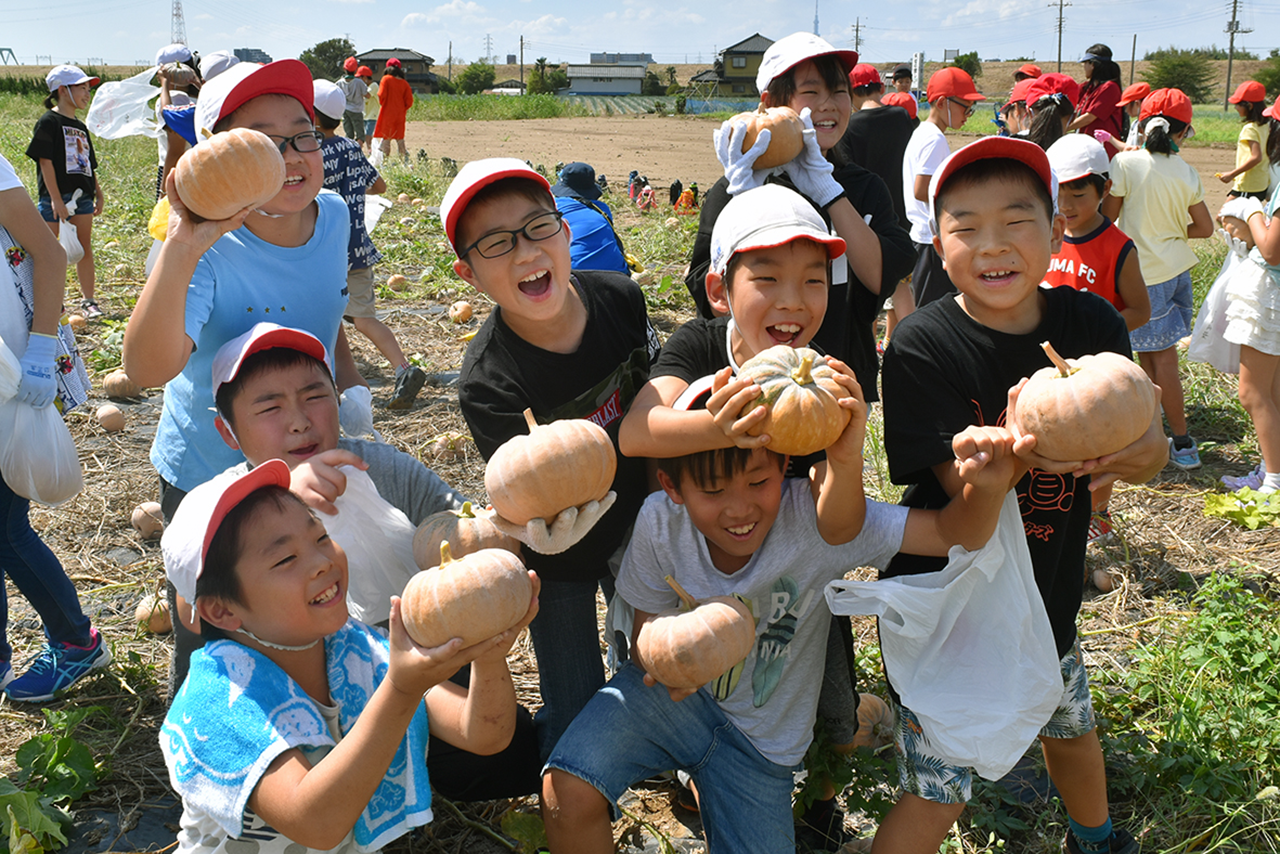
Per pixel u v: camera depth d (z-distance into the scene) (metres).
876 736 3.56
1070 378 2.36
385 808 2.46
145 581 4.71
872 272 3.57
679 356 2.94
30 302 3.62
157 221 3.18
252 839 2.35
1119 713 3.67
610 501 2.49
